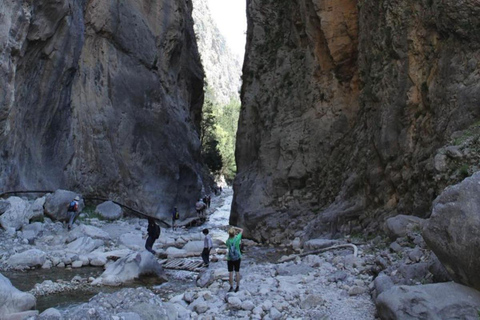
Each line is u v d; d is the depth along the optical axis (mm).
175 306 8031
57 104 20594
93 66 24203
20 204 16500
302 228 18281
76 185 21781
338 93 20141
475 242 5805
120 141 24562
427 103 13039
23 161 18469
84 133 22938
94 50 24406
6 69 15633
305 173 19875
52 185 19891
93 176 22844
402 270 7898
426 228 6566
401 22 14586
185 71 37438
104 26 24594
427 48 13453
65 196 18594
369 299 8047
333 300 8125
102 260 13625
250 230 19953
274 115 22453
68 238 16094
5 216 15891
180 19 31844
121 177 24203
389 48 15289
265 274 11102
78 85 23234
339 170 18625
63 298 10016
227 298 8516
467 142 10531
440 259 6449
